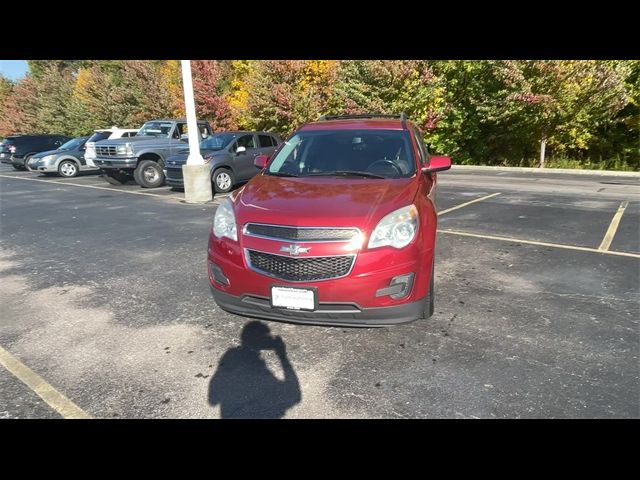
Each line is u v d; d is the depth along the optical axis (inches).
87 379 114.3
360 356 122.5
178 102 1022.4
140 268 206.7
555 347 124.6
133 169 513.3
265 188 145.9
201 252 231.9
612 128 674.2
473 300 158.6
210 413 100.3
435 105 679.7
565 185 466.9
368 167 160.2
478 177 558.6
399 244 118.2
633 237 241.4
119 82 1254.9
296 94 763.4
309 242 115.6
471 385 107.7
